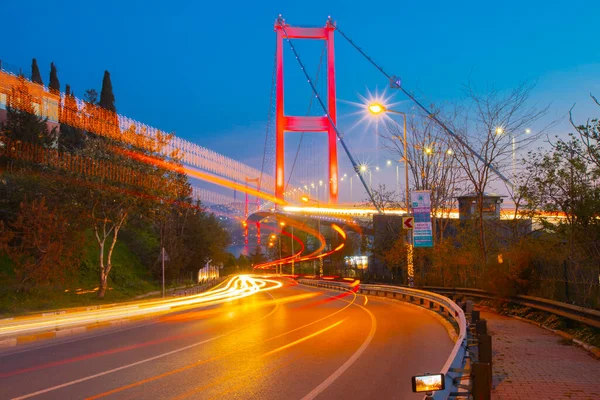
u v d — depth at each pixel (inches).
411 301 1114.1
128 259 2114.9
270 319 810.8
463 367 299.0
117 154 1438.2
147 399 311.3
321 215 3432.6
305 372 384.8
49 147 1795.0
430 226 1015.0
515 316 748.6
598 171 637.3
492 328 632.4
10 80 1892.2
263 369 397.7
